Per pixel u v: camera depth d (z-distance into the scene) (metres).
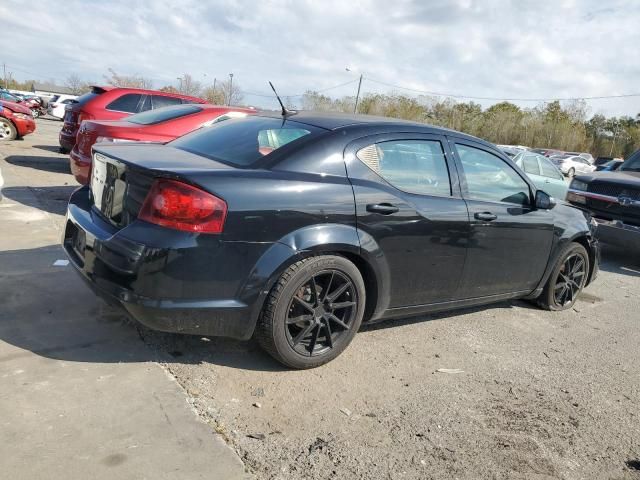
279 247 3.03
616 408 3.48
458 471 2.63
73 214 3.46
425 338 4.23
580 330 4.88
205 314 2.91
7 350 3.12
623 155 67.06
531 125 69.25
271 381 3.23
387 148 3.66
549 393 3.57
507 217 4.28
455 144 4.10
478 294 4.32
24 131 14.81
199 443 2.52
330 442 2.72
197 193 2.80
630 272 7.64
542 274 4.90
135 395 2.84
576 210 5.27
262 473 2.41
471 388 3.50
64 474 2.21
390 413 3.07
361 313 3.51
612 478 2.74
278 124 3.71
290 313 3.23
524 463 2.76
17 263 4.53
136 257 2.77
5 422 2.49
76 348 3.25
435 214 3.73
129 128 7.04
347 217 3.28
